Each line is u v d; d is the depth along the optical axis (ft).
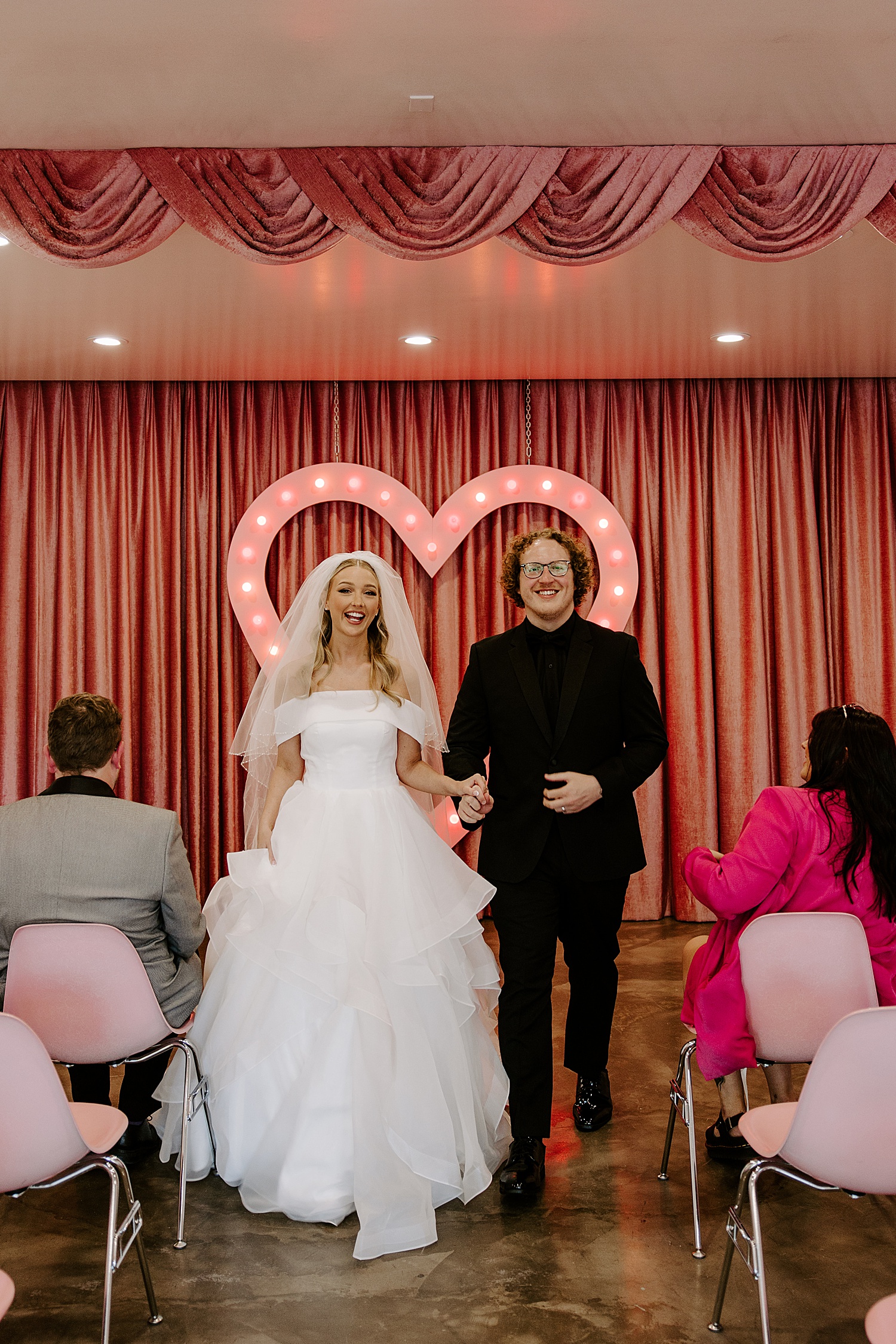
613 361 15.94
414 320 13.70
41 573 17.02
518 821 8.77
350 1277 7.23
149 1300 6.74
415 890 8.44
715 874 7.70
